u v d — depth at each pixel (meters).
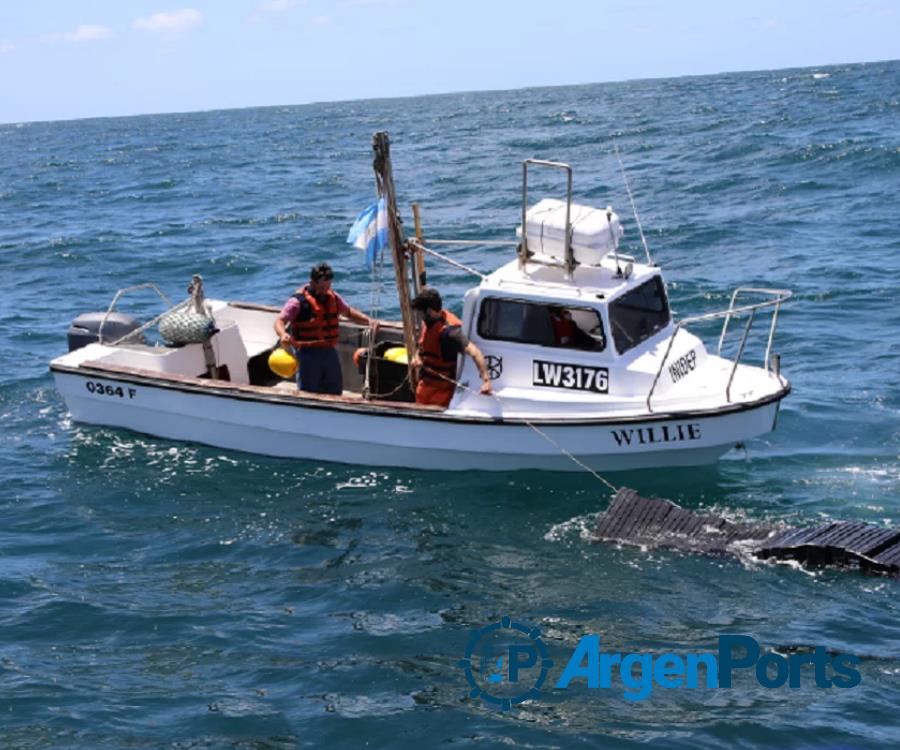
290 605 9.40
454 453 11.70
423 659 8.49
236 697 8.06
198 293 13.28
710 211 27.55
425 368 11.67
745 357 15.62
